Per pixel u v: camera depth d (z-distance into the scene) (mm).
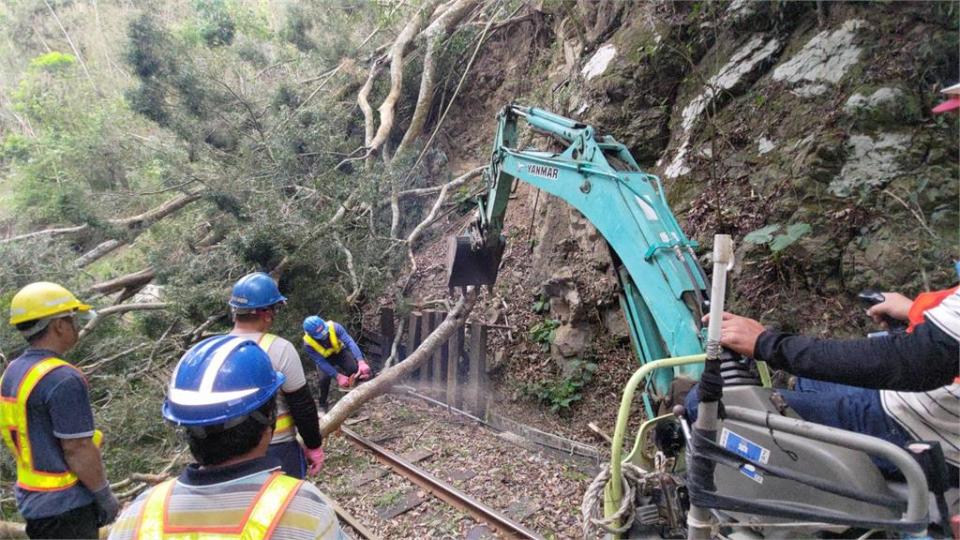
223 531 1337
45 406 2729
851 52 5348
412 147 11109
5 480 5293
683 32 6910
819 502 1935
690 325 3166
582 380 6332
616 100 7266
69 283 7090
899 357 1648
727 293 5379
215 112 10047
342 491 5398
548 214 7707
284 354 3004
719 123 6211
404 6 12328
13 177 13820
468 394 6906
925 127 4762
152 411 6238
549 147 7785
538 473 5359
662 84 6953
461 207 10133
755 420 1913
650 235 3469
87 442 2785
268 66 11953
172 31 11695
